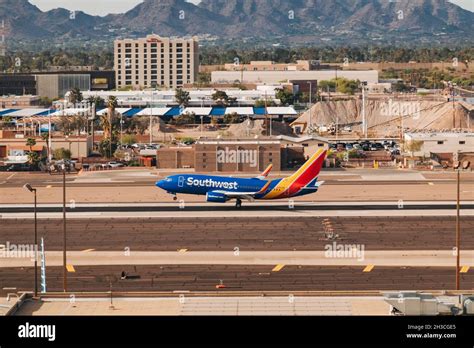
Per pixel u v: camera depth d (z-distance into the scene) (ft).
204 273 565.94
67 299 447.83
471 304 405.18
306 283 538.47
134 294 451.94
